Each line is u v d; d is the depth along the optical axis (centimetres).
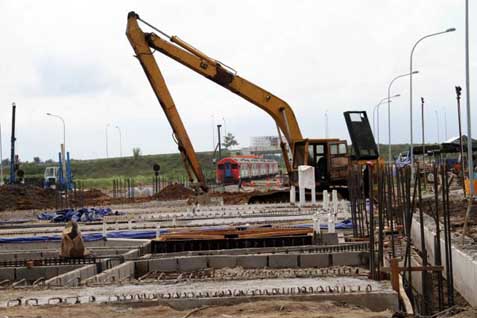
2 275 1878
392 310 1284
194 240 2398
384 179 2008
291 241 2386
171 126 3859
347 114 4297
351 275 1570
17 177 6669
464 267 1512
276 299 1295
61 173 6331
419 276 1681
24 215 4369
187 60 3919
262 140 16538
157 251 2403
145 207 4509
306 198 4284
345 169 4153
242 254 2097
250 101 4128
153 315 1199
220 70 3994
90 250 2228
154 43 3809
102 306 1266
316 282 1473
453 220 2517
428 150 5834
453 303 1394
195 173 3938
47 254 2267
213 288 1423
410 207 1418
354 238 2377
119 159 11919
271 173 9756
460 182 4962
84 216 3556
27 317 1175
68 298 1351
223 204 4238
